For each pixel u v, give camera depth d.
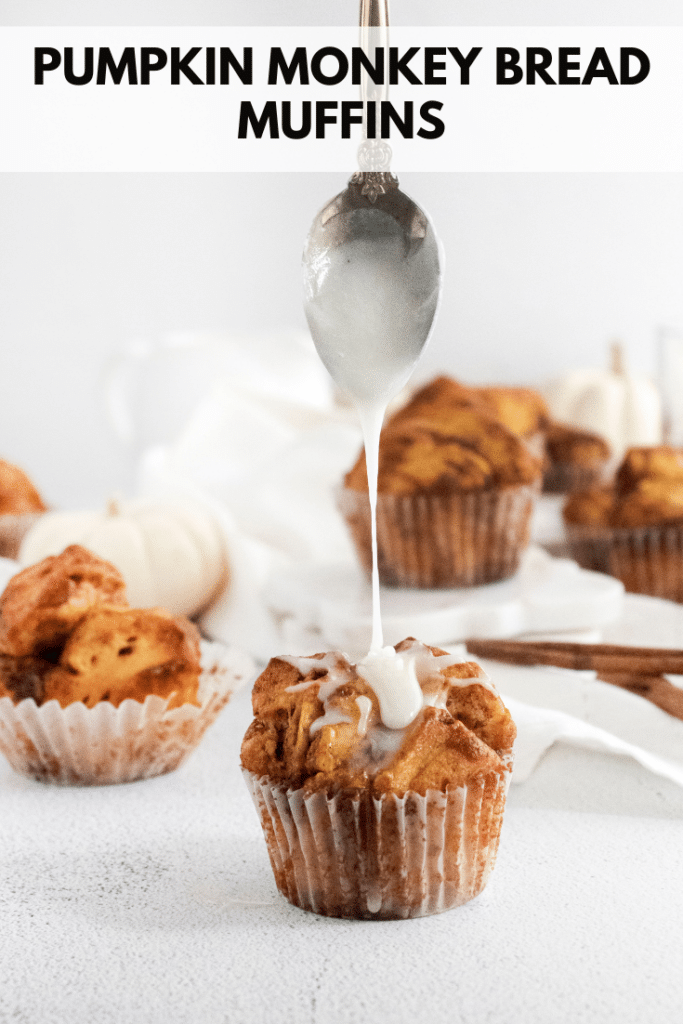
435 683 0.44
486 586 0.65
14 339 1.64
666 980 0.39
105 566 0.54
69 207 1.62
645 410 1.07
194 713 0.54
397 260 0.45
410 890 0.43
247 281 1.66
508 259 1.50
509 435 0.65
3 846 0.48
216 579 0.67
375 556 0.46
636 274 1.47
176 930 0.43
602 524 0.73
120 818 0.51
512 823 0.50
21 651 0.52
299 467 0.79
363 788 0.42
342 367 0.46
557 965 0.40
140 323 1.66
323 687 0.44
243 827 0.50
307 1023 0.38
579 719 0.53
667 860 0.46
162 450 0.93
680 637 0.61
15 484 0.76
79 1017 0.38
